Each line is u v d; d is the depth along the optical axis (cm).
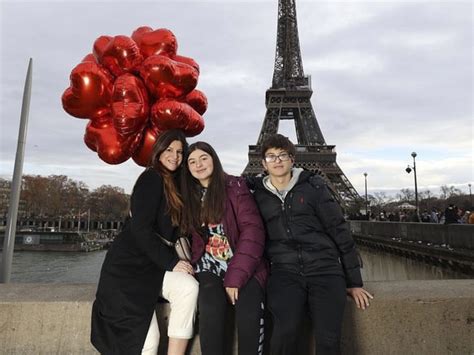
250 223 363
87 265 5838
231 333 380
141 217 342
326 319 342
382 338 382
